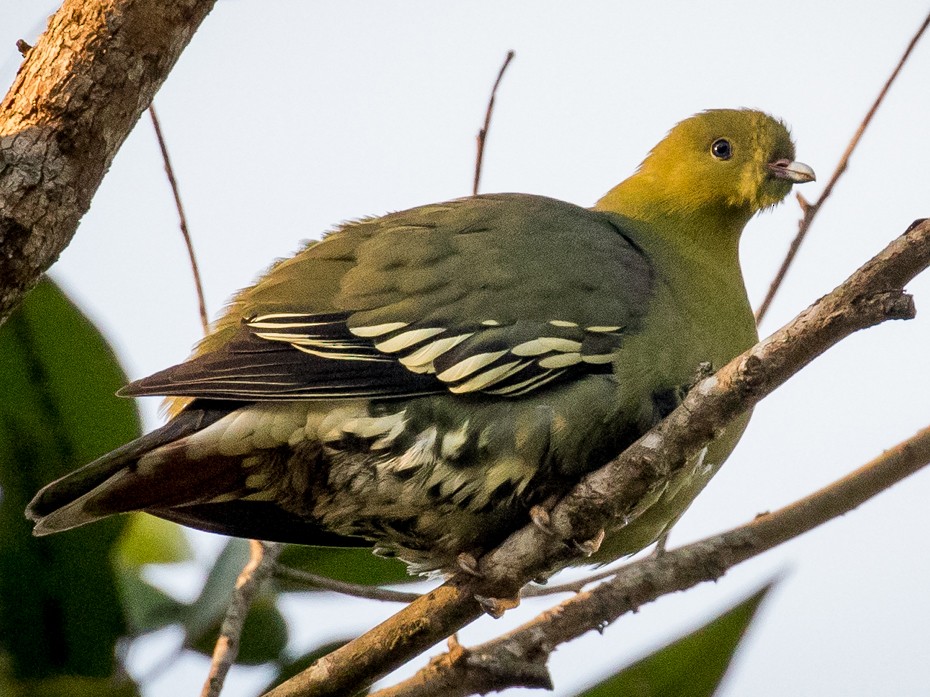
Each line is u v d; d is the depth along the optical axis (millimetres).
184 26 7422
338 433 8258
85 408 8984
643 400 8812
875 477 9211
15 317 8773
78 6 7270
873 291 6895
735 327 10047
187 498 8352
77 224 7207
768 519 9234
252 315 8484
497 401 8531
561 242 9234
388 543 9211
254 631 9484
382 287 8633
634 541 9391
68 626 8828
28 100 7152
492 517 8750
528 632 8750
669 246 10492
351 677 8195
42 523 7691
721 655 8859
